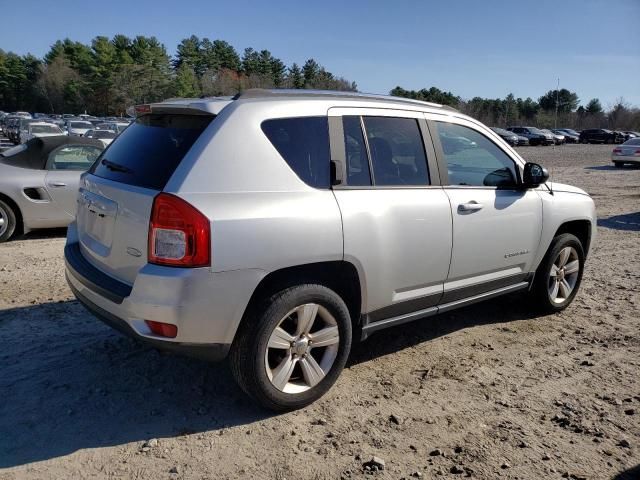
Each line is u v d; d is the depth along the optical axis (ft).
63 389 12.14
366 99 12.93
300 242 10.81
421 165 13.48
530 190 16.07
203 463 9.86
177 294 9.82
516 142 177.17
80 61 356.59
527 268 16.31
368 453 10.32
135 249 10.47
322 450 10.36
